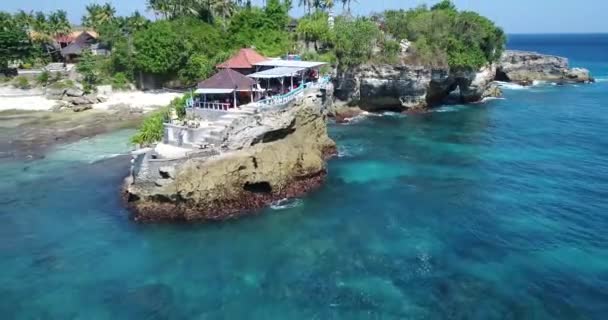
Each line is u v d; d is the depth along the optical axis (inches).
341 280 1037.2
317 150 1700.3
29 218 1344.7
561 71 4119.1
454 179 1635.1
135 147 1594.5
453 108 2878.9
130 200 1402.6
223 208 1336.1
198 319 916.6
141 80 3161.9
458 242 1196.5
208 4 3612.2
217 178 1334.9
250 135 1457.9
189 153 1328.7
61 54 3821.4
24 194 1505.9
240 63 2074.3
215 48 3243.1
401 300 967.6
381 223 1299.2
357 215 1347.2
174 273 1070.4
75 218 1338.6
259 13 3208.7
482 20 3014.3
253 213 1344.7
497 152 1957.4
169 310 944.9
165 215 1304.1
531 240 1204.5
